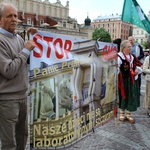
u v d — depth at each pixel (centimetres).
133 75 458
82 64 275
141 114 544
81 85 276
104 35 6122
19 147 269
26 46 220
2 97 220
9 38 220
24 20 4766
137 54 647
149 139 396
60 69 246
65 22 5181
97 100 314
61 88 247
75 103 267
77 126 273
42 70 232
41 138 239
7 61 209
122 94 461
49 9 5225
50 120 240
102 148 358
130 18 569
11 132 230
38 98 232
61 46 249
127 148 361
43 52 234
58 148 250
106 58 331
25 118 256
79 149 354
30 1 4844
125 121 487
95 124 314
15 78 224
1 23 219
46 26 4506
